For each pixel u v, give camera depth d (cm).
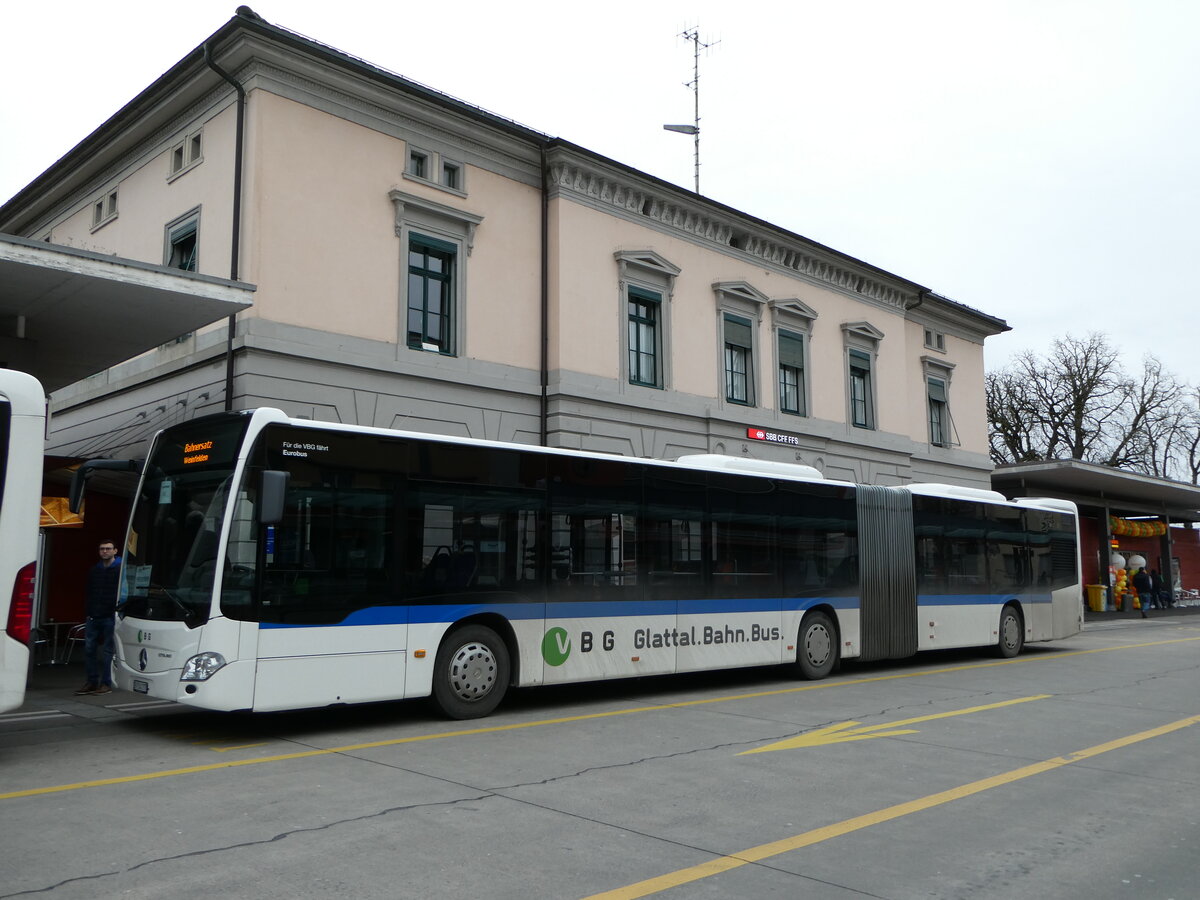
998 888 494
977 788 717
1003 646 1784
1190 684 1377
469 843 556
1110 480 3516
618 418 2114
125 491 1870
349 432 947
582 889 482
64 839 556
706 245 2388
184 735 921
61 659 1600
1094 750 870
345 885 482
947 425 3278
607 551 1156
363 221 1750
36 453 788
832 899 473
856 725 994
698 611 1248
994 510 1808
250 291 1255
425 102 1838
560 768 769
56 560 1833
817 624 1423
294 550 896
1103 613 3672
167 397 1761
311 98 1700
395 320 1777
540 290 2039
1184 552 4644
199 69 1694
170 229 1822
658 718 1037
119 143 1964
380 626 945
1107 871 525
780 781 731
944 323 3322
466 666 1014
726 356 2430
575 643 1109
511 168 2014
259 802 647
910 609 1579
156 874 495
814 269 2706
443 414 1841
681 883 493
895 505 1588
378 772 748
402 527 974
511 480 1073
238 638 851
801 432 2573
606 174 2127
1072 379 5044
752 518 1345
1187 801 684
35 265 1090
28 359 1391
